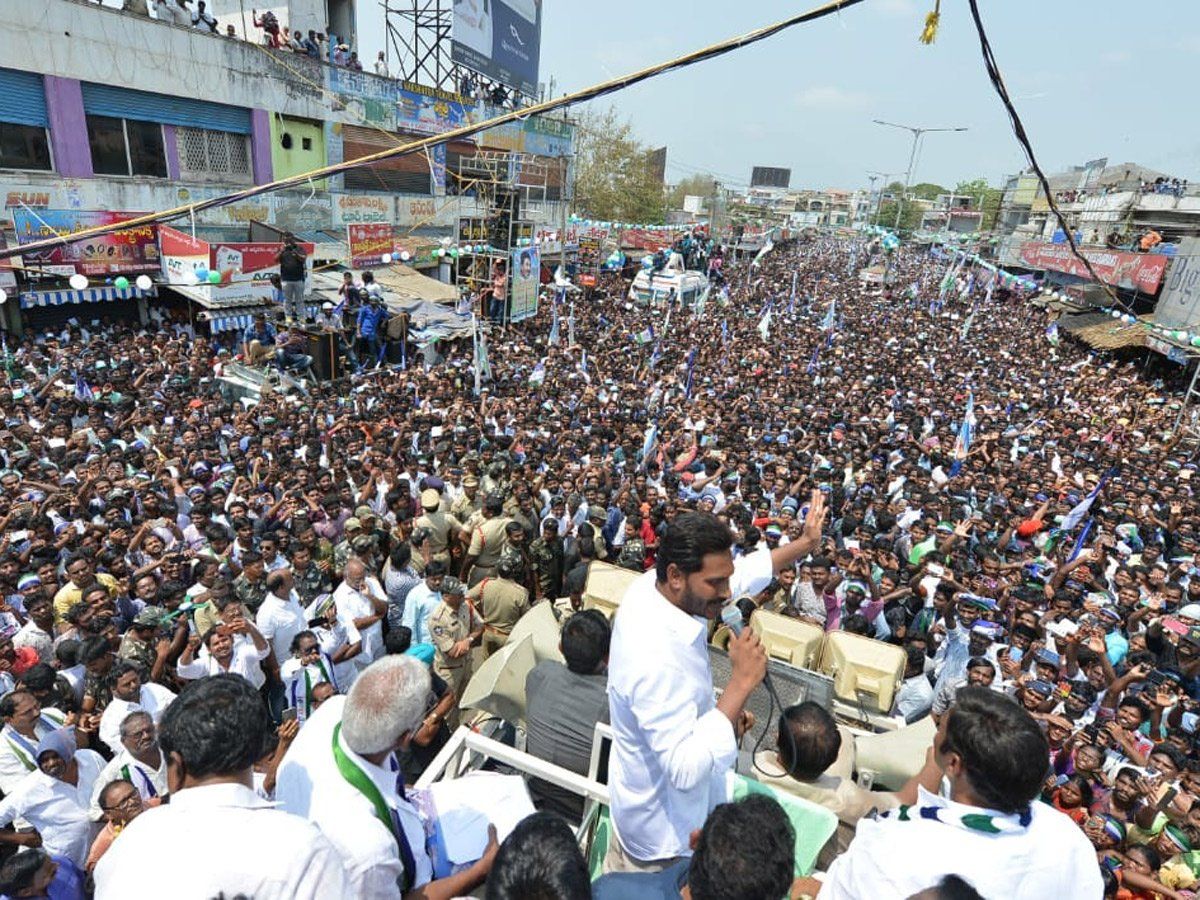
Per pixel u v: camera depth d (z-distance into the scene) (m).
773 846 1.87
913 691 6.63
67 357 15.33
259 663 6.41
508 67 36.03
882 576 8.49
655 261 41.59
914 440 15.67
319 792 2.08
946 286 49.44
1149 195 38.19
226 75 21.78
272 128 23.67
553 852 1.84
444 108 31.12
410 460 10.98
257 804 1.81
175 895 1.55
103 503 8.88
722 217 67.19
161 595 6.59
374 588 7.12
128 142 19.81
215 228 22.14
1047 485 13.05
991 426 17.80
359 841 1.98
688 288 39.09
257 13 26.50
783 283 51.22
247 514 8.82
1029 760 1.79
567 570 9.13
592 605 5.07
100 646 5.67
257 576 7.19
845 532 10.23
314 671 5.96
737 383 20.56
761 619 4.62
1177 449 17.89
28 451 10.44
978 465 14.61
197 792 1.74
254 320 20.30
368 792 2.09
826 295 46.19
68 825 4.87
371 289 20.97
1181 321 23.06
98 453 10.68
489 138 34.34
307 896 1.62
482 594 7.29
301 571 7.66
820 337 29.67
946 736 1.94
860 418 17.75
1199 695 7.54
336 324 20.17
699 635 2.10
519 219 29.89
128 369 15.04
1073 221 44.41
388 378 17.95
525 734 3.66
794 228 107.88
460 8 30.70
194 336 19.95
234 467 10.45
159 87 19.97
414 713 2.12
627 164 62.56
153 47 19.64
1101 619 7.95
